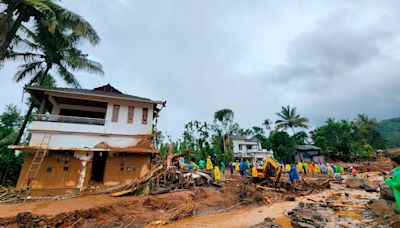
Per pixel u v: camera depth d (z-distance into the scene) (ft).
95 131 53.42
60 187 47.55
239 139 178.50
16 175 56.65
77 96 54.03
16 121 89.81
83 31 52.85
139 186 45.27
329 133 184.65
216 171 62.13
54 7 51.19
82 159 51.01
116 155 54.19
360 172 119.85
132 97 60.80
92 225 31.42
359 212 34.45
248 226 33.22
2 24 43.73
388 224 24.29
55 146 49.14
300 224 28.91
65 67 68.74
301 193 58.13
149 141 57.62
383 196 30.19
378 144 187.21
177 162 59.31
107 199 40.45
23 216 29.12
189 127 153.99
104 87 69.97
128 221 33.73
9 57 59.00
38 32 57.21
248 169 90.27
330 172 90.74
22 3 48.42
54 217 30.30
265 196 53.16
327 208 39.01
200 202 45.88
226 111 179.52
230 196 50.90
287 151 145.48
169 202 40.91
